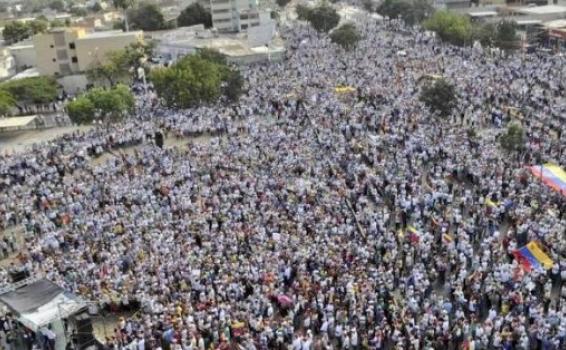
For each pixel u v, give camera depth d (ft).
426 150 193.16
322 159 190.39
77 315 111.86
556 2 493.36
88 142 228.63
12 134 284.82
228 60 367.86
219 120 246.27
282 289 119.55
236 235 138.62
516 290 115.24
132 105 277.03
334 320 110.32
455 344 105.81
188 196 165.07
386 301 114.83
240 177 176.55
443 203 158.92
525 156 187.42
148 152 207.51
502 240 138.21
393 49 376.68
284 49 394.93
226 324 108.88
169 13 619.67
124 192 170.50
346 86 284.82
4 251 154.92
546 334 103.65
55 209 165.58
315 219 146.61
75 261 132.77
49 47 380.17
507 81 280.51
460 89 266.16
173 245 135.44
